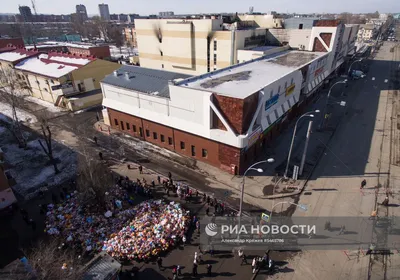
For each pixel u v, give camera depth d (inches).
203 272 796.6
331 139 1624.0
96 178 1024.9
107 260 740.7
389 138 1635.1
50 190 1181.1
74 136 1707.7
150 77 1633.9
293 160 1393.9
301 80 1704.0
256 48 2413.9
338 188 1175.0
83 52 3304.6
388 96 2396.7
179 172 1309.1
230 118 1181.7
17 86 2384.4
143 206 1042.7
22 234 941.2
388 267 811.4
